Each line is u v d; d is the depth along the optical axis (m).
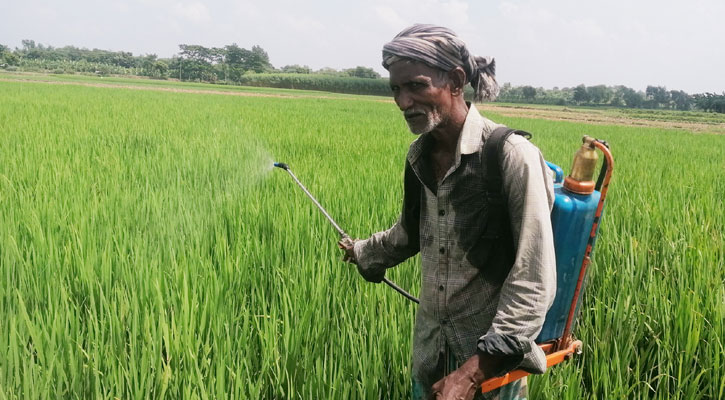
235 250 4.23
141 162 7.69
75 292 3.50
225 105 27.19
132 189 6.16
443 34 1.66
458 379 1.58
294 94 70.06
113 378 2.48
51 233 4.23
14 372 2.49
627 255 4.31
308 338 2.98
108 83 63.00
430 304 1.91
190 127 13.66
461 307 1.83
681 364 2.95
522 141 1.67
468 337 1.84
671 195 6.91
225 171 7.50
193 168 7.50
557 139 16.44
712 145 18.11
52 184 6.04
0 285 3.21
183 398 2.40
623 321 3.36
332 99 53.66
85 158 8.08
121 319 2.96
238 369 2.45
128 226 4.75
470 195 1.74
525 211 1.61
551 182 1.69
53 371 2.55
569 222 1.71
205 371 2.66
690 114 79.44
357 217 4.98
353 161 8.78
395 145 11.70
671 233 5.00
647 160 11.48
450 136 1.77
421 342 2.01
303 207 5.31
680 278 3.90
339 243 2.34
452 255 1.82
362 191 6.20
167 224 4.75
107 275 3.52
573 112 68.44
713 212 6.03
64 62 129.75
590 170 1.73
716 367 2.87
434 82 1.67
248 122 16.23
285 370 2.65
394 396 2.74
